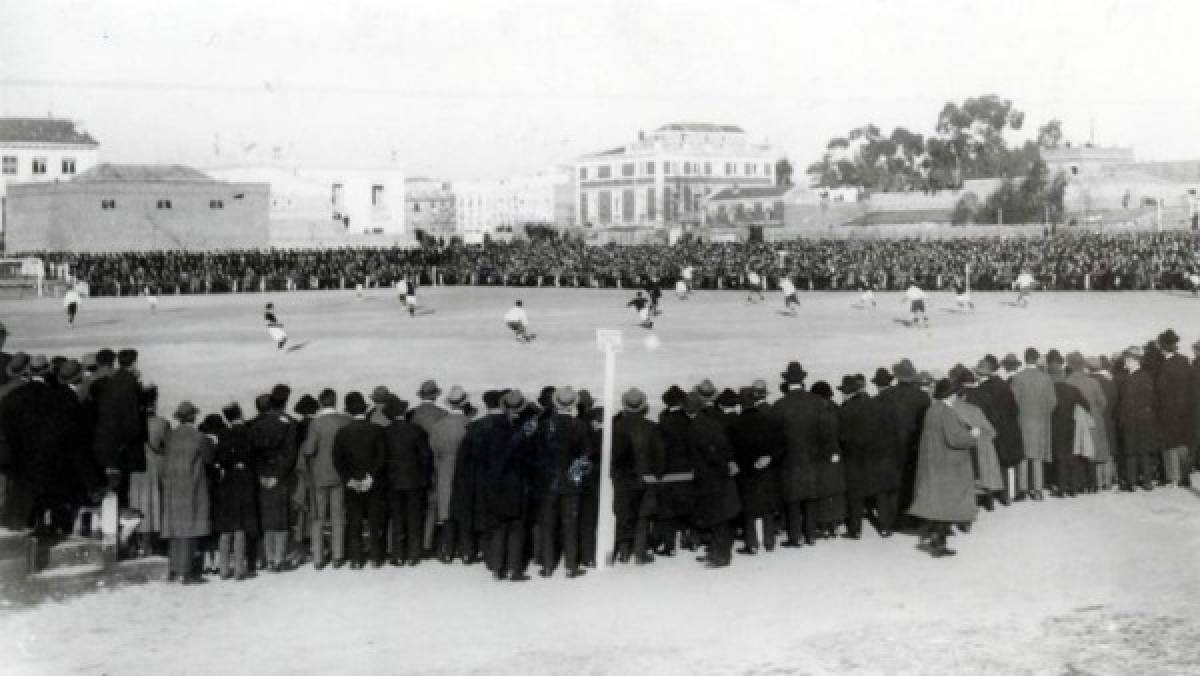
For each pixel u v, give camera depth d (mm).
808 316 53312
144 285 77375
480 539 14953
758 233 112250
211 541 14562
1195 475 19406
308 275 84250
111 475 13883
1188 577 13320
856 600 12766
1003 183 119062
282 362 35000
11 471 13547
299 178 125000
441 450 14656
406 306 59438
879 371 16234
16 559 13172
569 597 13078
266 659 11055
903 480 16031
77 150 122938
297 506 14789
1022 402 17250
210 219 102938
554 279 88125
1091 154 133750
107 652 11234
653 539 15398
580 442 13922
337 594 13289
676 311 57969
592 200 179125
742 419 14484
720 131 173625
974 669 10594
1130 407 17719
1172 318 47406
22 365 14164
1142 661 10703
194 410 13906
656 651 11219
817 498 14930
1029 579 13398
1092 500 17484
